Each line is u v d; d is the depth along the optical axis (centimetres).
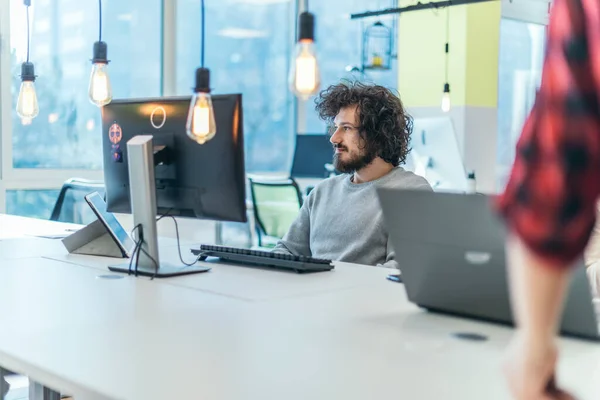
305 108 639
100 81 259
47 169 478
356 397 100
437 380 108
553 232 62
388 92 270
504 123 634
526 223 64
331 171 569
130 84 530
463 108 586
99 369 113
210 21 573
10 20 450
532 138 65
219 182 204
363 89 267
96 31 502
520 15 627
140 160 200
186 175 210
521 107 643
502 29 626
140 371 112
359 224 254
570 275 66
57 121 483
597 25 62
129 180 213
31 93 318
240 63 597
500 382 107
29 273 202
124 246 235
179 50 554
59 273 202
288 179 483
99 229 238
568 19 64
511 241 68
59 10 480
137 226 204
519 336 72
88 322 144
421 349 125
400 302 166
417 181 257
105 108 232
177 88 554
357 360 118
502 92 631
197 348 125
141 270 202
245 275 204
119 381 107
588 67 62
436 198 137
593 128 61
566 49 63
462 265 140
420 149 475
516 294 69
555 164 62
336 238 260
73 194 391
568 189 62
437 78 602
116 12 516
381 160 265
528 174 64
